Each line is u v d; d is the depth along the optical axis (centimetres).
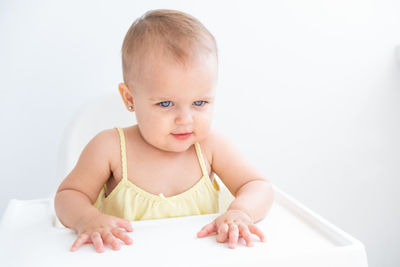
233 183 73
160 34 63
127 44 68
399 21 139
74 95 120
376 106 142
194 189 73
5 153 120
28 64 116
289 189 141
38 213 66
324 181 143
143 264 44
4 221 61
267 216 60
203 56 62
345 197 145
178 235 52
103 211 74
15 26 114
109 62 120
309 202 143
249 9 127
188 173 73
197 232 53
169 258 45
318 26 133
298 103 136
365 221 148
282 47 131
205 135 67
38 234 55
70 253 48
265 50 130
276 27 129
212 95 65
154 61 62
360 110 141
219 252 47
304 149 139
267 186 67
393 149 146
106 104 96
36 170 122
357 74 138
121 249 48
